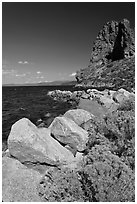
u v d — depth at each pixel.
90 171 6.62
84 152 10.01
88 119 12.95
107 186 6.20
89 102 17.42
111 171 6.55
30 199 6.97
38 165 8.66
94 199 6.31
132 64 121.62
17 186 7.48
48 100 45.19
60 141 10.48
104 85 103.19
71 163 8.75
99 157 7.28
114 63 142.25
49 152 8.95
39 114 26.16
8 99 49.22
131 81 81.31
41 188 7.38
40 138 9.37
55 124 10.88
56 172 7.73
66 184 7.04
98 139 9.30
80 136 10.28
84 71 158.00
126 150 8.12
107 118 10.24
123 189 6.16
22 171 8.30
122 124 9.31
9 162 8.62
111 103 17.17
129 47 145.12
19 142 8.77
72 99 36.91
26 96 58.72
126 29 150.12
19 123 9.44
